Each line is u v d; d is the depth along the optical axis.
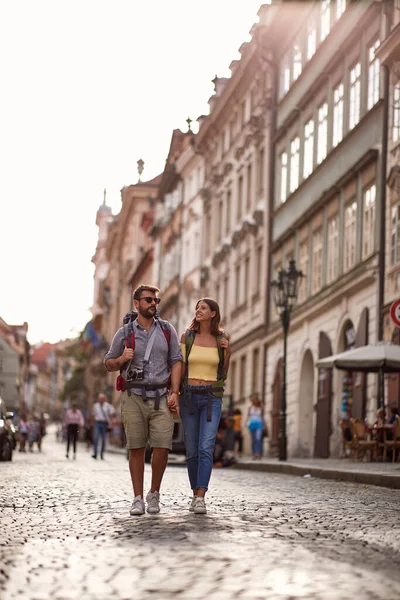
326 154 45.97
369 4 39.66
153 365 13.76
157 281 105.81
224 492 18.91
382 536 11.56
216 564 9.26
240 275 64.31
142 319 13.90
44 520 13.09
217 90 82.44
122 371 13.84
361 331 38.88
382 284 37.03
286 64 55.34
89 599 7.65
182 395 14.46
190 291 81.81
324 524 12.82
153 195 134.00
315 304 45.47
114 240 159.12
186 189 87.31
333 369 42.66
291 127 53.09
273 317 55.28
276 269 55.03
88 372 171.00
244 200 63.75
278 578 8.55
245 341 61.50
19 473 26.72
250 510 14.66
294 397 49.38
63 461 39.28
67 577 8.62
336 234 43.72
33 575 8.73
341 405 42.00
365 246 39.59
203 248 78.19
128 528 11.98
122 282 145.88
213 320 14.56
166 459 13.88
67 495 17.59
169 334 13.91
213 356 14.45
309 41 50.47
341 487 21.52
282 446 37.22
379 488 21.22
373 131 39.22
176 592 7.92
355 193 41.06
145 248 128.75
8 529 12.07
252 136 60.41
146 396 13.71
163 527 12.08
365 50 40.81
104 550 10.12
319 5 48.41
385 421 34.75
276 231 55.09
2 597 7.71
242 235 62.72
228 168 68.69
